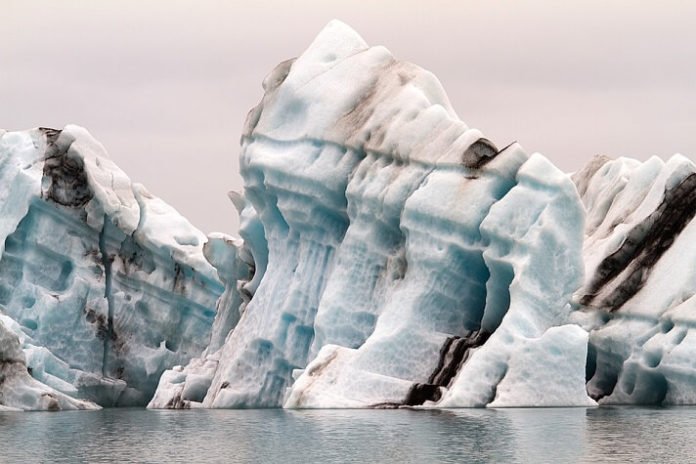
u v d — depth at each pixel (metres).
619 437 167.62
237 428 190.38
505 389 199.25
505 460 150.12
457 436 169.00
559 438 166.50
